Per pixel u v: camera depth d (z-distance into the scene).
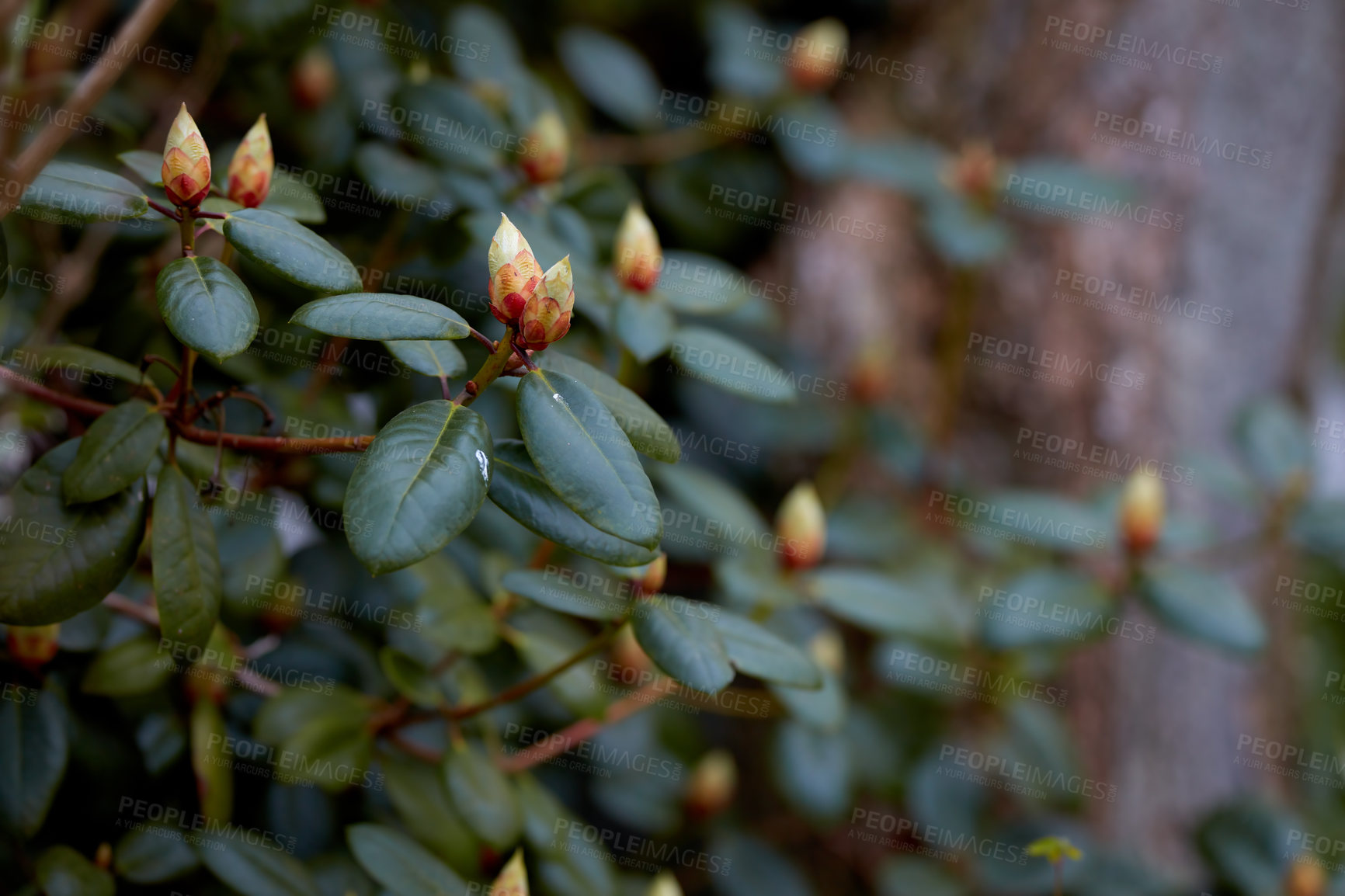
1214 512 2.31
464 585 1.37
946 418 2.36
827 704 1.37
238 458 1.31
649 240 1.31
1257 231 2.46
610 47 2.02
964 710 2.14
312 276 1.17
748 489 2.35
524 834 1.33
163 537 1.19
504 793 1.31
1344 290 2.74
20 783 1.25
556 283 1.16
